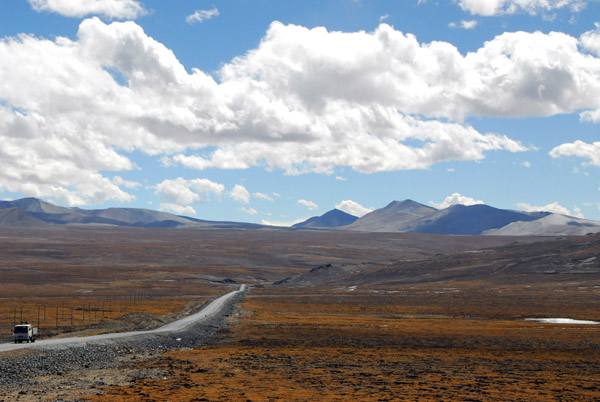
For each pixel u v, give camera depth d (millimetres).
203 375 55375
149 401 41875
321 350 78875
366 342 90562
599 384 53125
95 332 98375
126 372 56594
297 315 147875
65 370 57031
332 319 136500
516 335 102312
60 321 115938
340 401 43281
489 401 44344
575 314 153000
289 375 56281
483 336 100438
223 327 114375
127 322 117500
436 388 50062
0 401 41469
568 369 63500
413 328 114812
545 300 196875
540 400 44938
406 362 67812
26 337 75062
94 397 43219
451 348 83562
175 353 73375
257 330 109062
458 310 167000
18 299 188750
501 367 64562
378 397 45219
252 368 60812
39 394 44500
